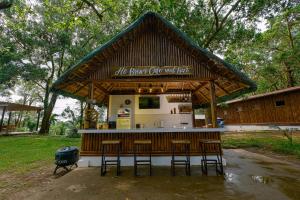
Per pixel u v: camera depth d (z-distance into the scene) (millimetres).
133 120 9195
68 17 7531
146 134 6582
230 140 12609
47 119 21062
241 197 3740
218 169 5898
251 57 18891
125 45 7109
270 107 17172
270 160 7207
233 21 12023
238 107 21094
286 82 22891
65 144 12680
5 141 13992
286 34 19422
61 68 20938
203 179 4914
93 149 6520
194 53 6887
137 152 6473
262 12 11594
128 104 9344
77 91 8180
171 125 9211
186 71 6707
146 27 7191
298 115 14766
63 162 5910
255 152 9195
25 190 4379
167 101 9484
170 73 6699
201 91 9461
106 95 10219
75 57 18141
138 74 6695
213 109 6688
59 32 17141
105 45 6434
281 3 11305
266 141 11414
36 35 17406
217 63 6418
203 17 11945
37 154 9266
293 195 3793
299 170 5715
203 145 6402
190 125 9250
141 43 7148
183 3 10781
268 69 20047
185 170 5750
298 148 8945
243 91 7496
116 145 6527
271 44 20422
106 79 6809
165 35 7176
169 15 10898
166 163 6387
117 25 14859
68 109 23031
